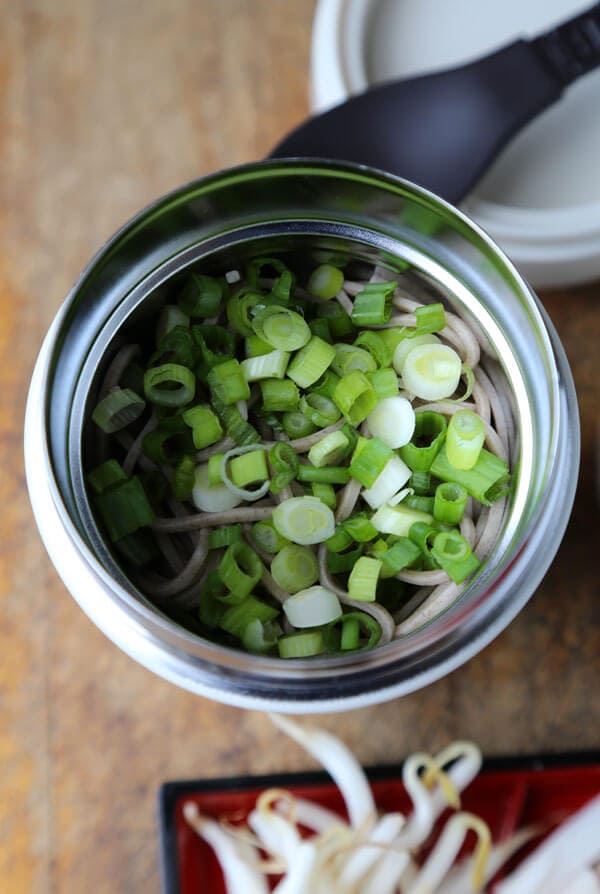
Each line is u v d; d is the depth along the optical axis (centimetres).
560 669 36
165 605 28
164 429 28
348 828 34
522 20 38
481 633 27
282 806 34
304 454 28
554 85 35
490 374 28
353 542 28
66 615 36
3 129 39
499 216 36
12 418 37
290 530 27
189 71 39
